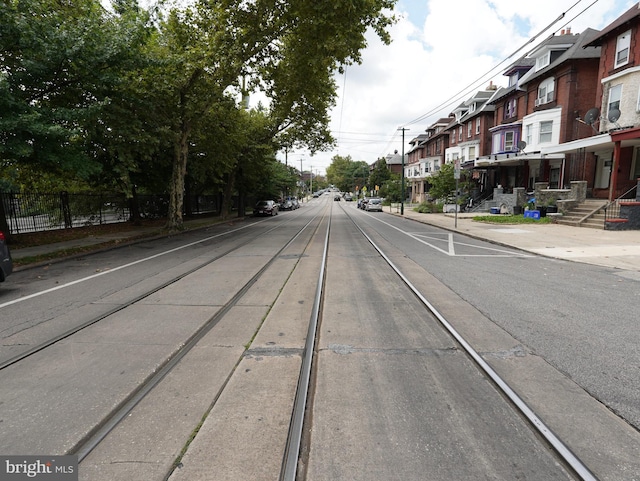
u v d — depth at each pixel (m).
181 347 4.27
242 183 31.50
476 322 4.93
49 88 11.08
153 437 2.69
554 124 23.98
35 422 2.89
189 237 16.34
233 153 23.28
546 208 19.19
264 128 27.58
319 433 2.71
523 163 27.06
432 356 3.97
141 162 18.25
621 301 5.86
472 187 32.81
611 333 4.53
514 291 6.50
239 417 2.90
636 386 3.31
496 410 2.99
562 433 2.67
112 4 12.78
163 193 26.20
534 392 3.21
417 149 57.34
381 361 3.85
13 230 16.56
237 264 9.39
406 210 38.16
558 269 8.36
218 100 17.98
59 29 10.19
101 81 11.34
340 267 8.75
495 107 32.12
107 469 2.37
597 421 2.80
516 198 23.44
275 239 14.92
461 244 12.78
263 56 17.30
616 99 19.05
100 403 3.14
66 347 4.32
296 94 19.45
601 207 16.42
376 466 2.37
